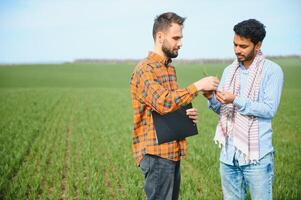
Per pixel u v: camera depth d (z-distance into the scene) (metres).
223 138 4.71
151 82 4.19
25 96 33.94
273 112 4.37
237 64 4.70
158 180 4.48
